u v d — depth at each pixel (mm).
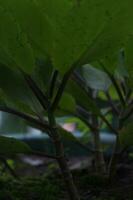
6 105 1030
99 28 780
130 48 900
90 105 1060
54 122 869
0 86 927
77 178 1180
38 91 862
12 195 1067
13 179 1208
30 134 1869
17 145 868
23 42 813
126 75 1066
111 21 774
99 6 759
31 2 789
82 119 1188
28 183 1167
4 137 853
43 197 1055
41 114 950
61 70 829
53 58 817
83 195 1070
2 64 933
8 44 818
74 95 1046
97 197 1059
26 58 826
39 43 833
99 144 1181
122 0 751
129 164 1330
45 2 826
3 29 805
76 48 800
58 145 872
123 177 1209
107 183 1116
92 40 793
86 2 758
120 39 807
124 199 1040
